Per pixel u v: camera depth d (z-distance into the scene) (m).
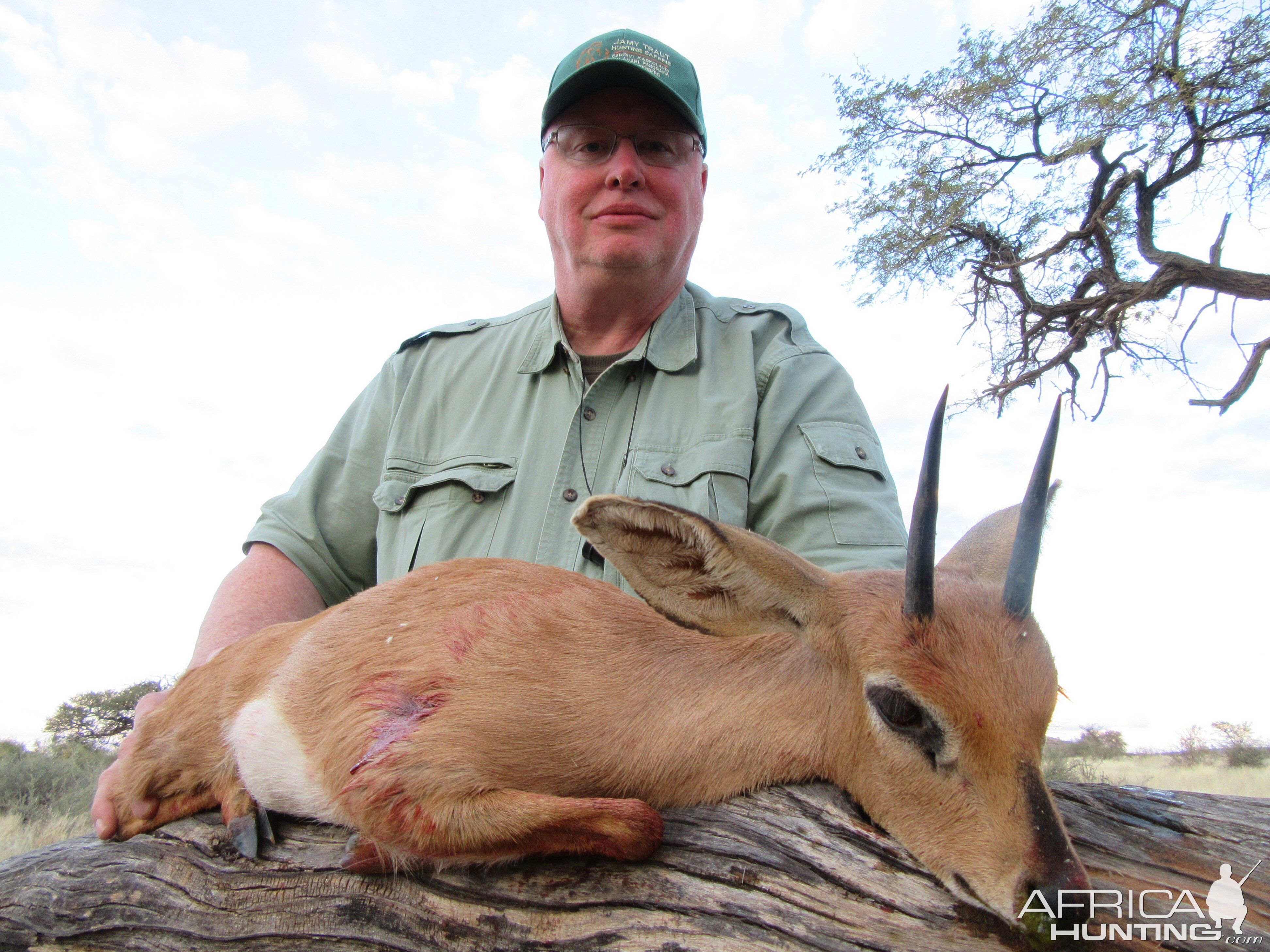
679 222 0.79
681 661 0.50
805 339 0.82
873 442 0.77
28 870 0.56
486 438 0.78
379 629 0.53
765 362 0.78
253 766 0.53
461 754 0.45
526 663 0.49
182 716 0.59
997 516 0.57
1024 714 0.42
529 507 0.74
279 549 0.79
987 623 0.44
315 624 0.57
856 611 0.47
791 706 0.48
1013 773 0.41
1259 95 2.50
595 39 0.80
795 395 0.76
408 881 0.46
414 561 0.74
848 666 0.47
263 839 0.51
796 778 0.47
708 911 0.41
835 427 0.75
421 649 0.51
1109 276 2.95
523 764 0.46
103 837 0.58
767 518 0.72
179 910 0.50
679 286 0.84
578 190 0.77
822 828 0.44
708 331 0.81
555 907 0.43
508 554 0.72
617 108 0.78
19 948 0.52
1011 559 0.46
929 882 0.42
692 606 0.50
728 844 0.44
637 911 0.42
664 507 0.47
